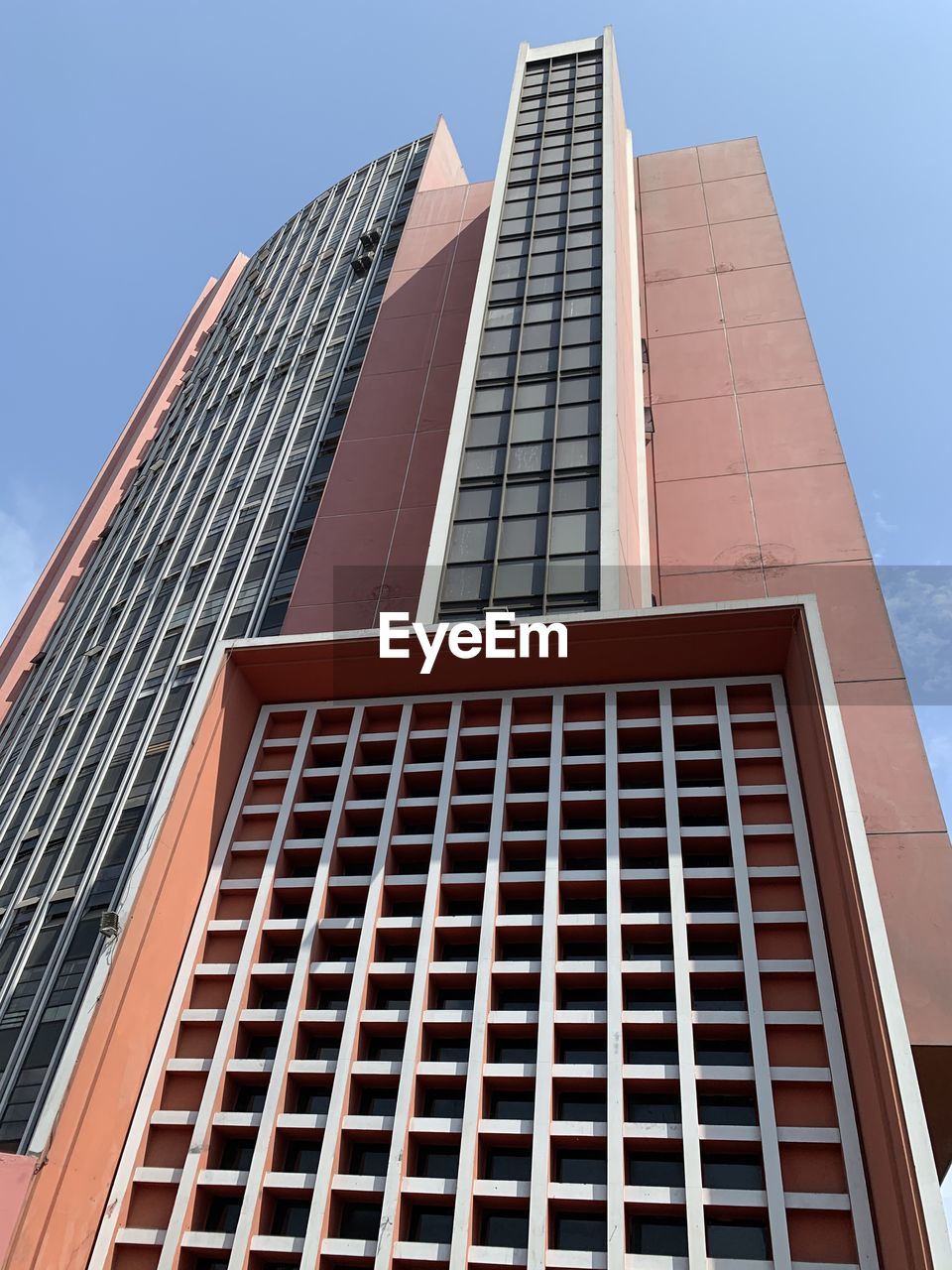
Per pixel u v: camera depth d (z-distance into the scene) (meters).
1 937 31.36
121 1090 17.02
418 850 20.06
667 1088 15.98
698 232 45.50
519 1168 15.99
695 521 32.56
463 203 55.09
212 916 19.95
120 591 49.75
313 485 44.75
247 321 66.81
